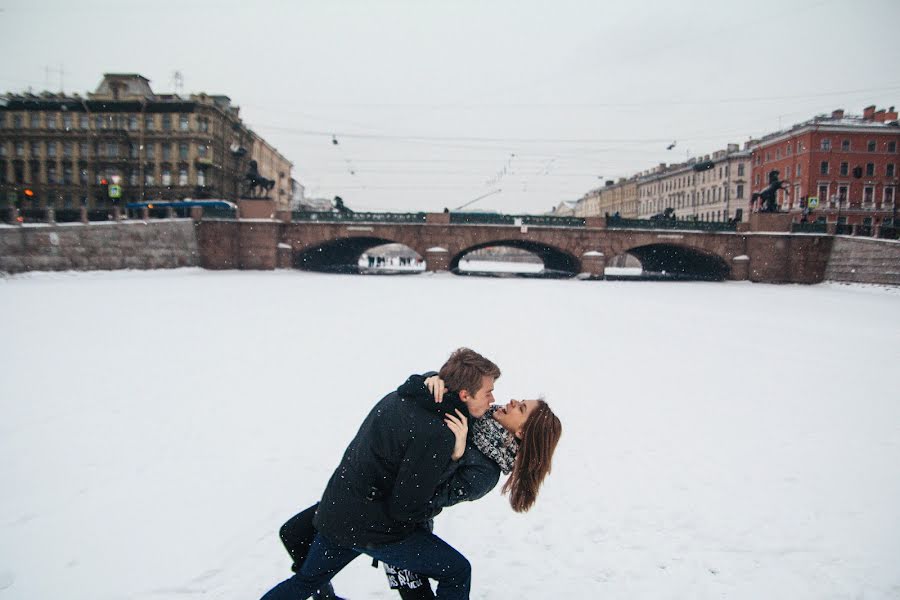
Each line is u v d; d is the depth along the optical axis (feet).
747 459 21.11
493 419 9.14
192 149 208.44
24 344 42.98
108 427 23.73
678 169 313.32
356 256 280.51
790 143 236.63
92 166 210.59
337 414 26.21
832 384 34.88
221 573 12.66
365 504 8.51
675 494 17.76
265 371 35.45
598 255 175.83
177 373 34.45
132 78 213.25
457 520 15.87
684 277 203.10
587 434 24.13
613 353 45.16
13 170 212.02
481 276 184.03
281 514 15.83
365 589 12.11
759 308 89.66
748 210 267.18
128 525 15.01
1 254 115.44
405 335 51.47
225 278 136.98
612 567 13.33
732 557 13.85
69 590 11.91
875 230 161.58
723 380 35.78
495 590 12.24
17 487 17.46
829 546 14.38
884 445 22.82
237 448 21.40
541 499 17.35
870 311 86.43
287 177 331.77
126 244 138.82
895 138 226.79
